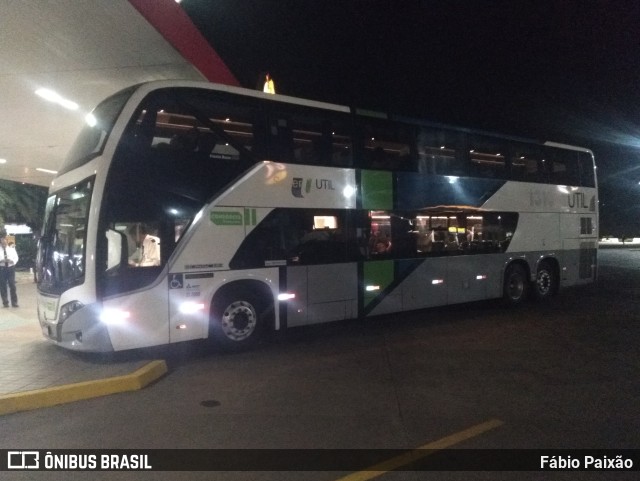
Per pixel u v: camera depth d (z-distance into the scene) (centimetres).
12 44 991
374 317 1339
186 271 892
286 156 1020
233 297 959
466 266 1332
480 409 672
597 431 601
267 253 986
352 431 599
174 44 1016
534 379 800
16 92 1238
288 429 604
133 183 849
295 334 1134
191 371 845
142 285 849
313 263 1049
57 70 1120
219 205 930
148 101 868
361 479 487
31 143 1719
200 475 492
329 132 1088
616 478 490
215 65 1274
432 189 1257
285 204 1012
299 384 777
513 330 1172
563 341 1060
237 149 959
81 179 866
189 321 895
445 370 850
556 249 1578
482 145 1384
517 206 1462
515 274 1471
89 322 812
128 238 847
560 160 1609
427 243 1249
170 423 620
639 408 676
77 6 848
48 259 915
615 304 1551
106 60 1080
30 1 835
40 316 926
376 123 1167
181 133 902
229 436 582
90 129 941
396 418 640
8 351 914
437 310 1448
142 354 946
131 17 886
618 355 945
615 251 4638
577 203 1655
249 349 995
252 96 981
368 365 882
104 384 721
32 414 648
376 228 1156
